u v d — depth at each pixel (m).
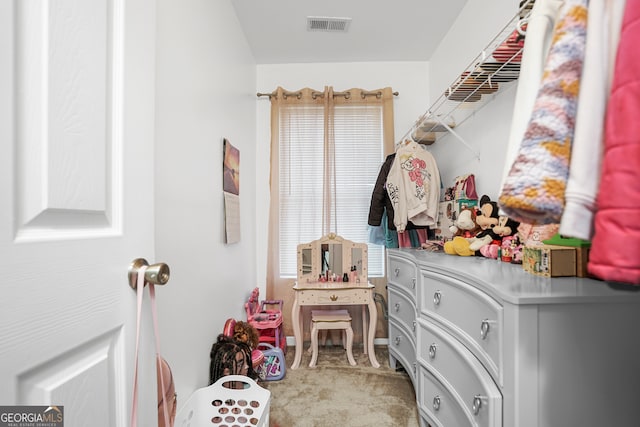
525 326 0.82
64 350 0.50
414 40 2.62
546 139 0.52
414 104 2.95
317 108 2.88
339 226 2.88
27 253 0.45
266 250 2.93
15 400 0.43
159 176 1.15
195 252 1.47
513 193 0.53
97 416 0.56
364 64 2.95
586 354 0.83
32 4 0.47
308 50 2.75
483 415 0.97
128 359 0.64
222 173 1.87
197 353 1.47
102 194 0.60
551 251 1.07
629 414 0.83
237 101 2.26
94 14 0.59
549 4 0.66
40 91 0.48
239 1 2.12
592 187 0.50
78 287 0.53
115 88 0.64
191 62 1.45
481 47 1.98
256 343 1.93
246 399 1.37
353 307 2.77
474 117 2.06
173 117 1.27
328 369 2.27
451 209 2.14
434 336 1.38
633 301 0.82
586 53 0.52
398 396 1.90
